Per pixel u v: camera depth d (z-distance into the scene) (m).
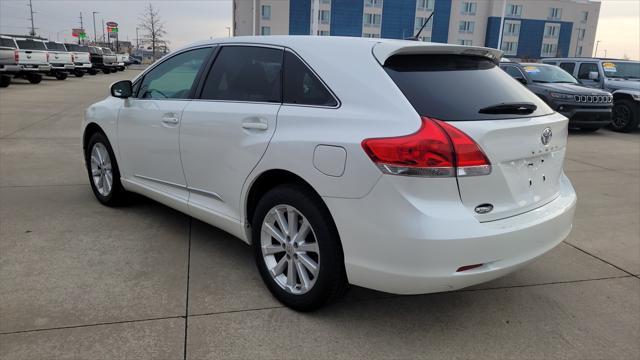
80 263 3.61
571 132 11.96
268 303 3.14
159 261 3.69
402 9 60.50
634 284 3.59
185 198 3.83
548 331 2.95
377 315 3.05
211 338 2.75
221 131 3.34
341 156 2.60
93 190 5.07
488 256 2.51
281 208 3.01
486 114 2.66
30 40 23.39
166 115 3.84
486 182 2.53
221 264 3.67
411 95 2.61
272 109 3.05
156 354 2.59
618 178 6.98
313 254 2.95
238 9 59.34
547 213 2.87
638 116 11.79
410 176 2.41
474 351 2.73
